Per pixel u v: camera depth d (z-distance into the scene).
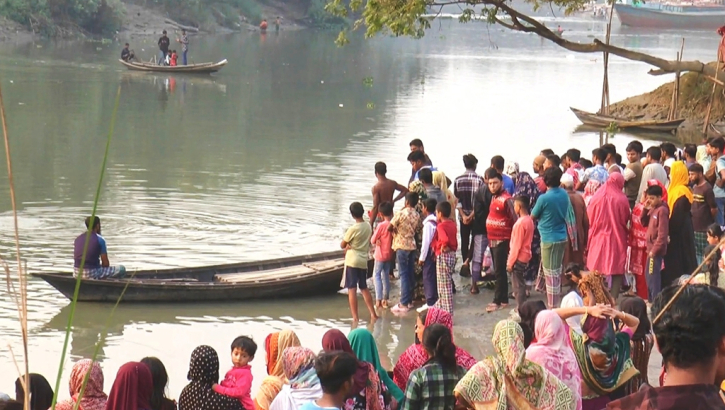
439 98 68.62
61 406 11.71
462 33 164.75
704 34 162.75
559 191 19.58
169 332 20.86
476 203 22.23
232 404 12.40
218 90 70.56
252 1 153.12
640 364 12.58
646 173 22.67
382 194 23.52
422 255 20.92
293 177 38.50
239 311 22.38
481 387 10.02
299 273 24.28
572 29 172.50
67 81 71.31
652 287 19.56
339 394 9.66
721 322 5.34
